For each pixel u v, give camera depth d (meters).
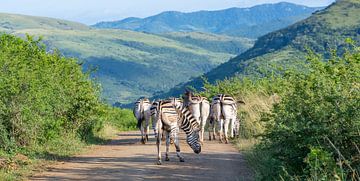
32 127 17.83
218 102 22.16
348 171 9.54
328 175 9.18
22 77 17.48
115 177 13.59
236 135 22.86
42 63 21.16
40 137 18.39
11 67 17.77
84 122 23.88
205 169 14.84
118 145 22.61
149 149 20.22
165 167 15.23
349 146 10.27
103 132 27.97
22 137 17.73
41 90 18.50
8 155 15.73
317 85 11.78
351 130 10.09
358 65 12.04
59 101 20.42
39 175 13.93
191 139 17.39
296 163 11.21
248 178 13.13
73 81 23.56
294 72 15.09
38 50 22.62
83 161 16.73
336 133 10.24
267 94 25.20
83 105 23.03
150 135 29.22
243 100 26.22
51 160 16.45
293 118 11.47
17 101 17.28
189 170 14.70
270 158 12.57
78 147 20.11
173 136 16.31
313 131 10.58
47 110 18.95
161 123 16.06
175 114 16.30
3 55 17.98
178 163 16.00
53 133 19.62
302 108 11.59
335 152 10.11
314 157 9.36
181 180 13.19
